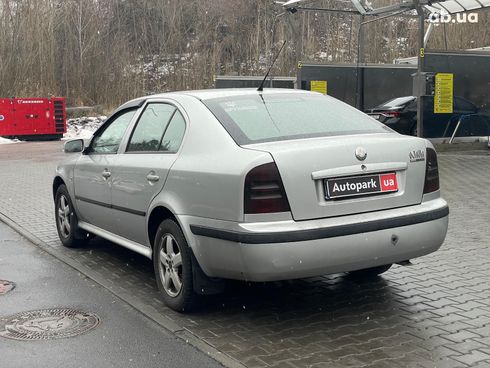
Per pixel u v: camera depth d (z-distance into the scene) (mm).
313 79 18000
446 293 5305
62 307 5129
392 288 5484
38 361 4027
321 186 4289
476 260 6355
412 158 4648
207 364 3938
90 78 37375
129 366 3928
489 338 4273
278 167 4176
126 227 5695
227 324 4648
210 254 4457
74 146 6781
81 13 38375
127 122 6047
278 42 36875
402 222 4445
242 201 4191
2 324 4734
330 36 35125
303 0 17953
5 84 34125
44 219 9047
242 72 38344
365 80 18453
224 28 41844
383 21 34594
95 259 6699
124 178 5586
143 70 39750
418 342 4223
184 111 5152
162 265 5055
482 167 13742
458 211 8961
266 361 3941
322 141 4465
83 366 3939
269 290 5477
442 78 16484
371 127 5129
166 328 4586
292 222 4180
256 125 4785
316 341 4277
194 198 4574
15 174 14906
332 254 4203
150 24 42156
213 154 4582
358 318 4730
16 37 35344
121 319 4824
